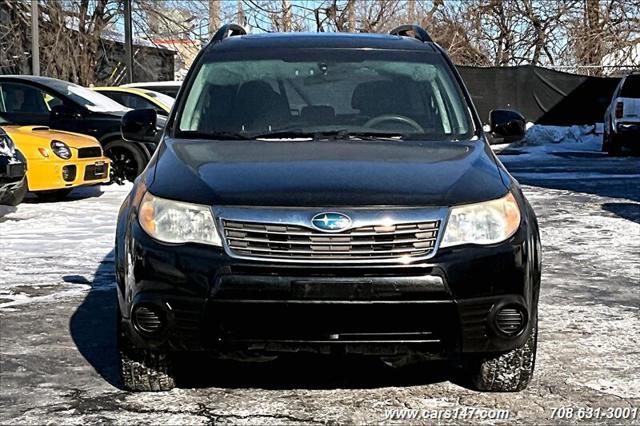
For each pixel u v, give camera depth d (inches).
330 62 219.0
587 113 1027.3
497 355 169.9
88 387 179.0
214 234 156.9
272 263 153.6
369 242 154.4
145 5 1249.4
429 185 162.6
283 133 198.5
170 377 174.1
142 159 541.3
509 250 159.2
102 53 1257.4
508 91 1027.9
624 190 535.5
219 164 172.9
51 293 261.3
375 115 205.5
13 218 406.9
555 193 521.0
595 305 248.5
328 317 153.6
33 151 429.7
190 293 155.5
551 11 1323.8
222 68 218.5
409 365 191.8
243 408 167.6
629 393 175.8
